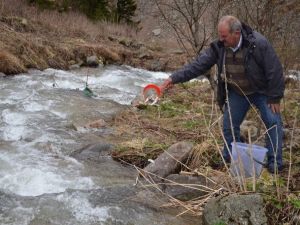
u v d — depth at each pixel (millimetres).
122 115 7617
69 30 17516
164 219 4027
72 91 9648
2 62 11070
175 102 8617
